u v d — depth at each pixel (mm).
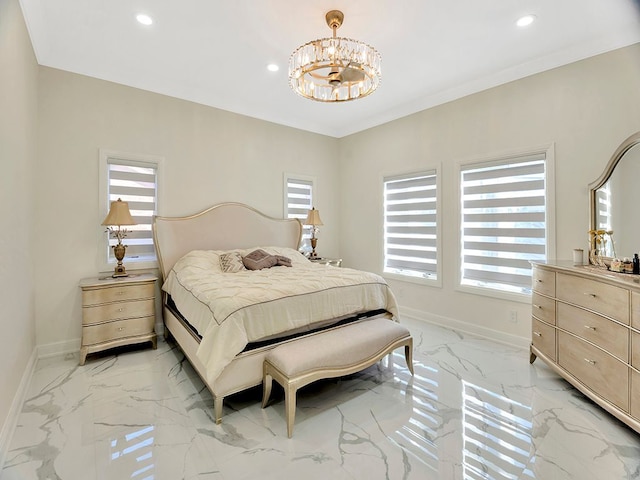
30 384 2471
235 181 4223
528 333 3178
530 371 2709
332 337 2324
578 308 2242
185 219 3725
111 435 1876
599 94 2721
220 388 1989
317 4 2264
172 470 1609
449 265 3838
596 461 1666
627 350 1842
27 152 2504
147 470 1608
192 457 1700
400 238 4469
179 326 2865
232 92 3846
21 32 2215
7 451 1732
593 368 2096
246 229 4223
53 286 3027
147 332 3158
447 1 2234
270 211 4578
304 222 4988
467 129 3627
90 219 3207
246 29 2580
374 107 4281
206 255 3564
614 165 2518
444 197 3869
